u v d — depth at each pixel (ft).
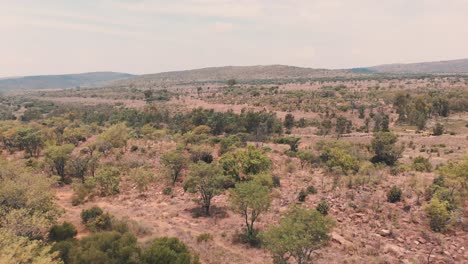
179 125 326.65
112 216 100.89
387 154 175.32
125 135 218.59
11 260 54.19
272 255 78.18
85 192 131.03
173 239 74.90
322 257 75.87
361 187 117.80
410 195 106.22
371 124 345.92
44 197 89.71
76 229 94.22
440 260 71.92
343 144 203.41
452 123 339.77
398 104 382.42
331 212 100.22
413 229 86.58
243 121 313.53
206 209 110.22
